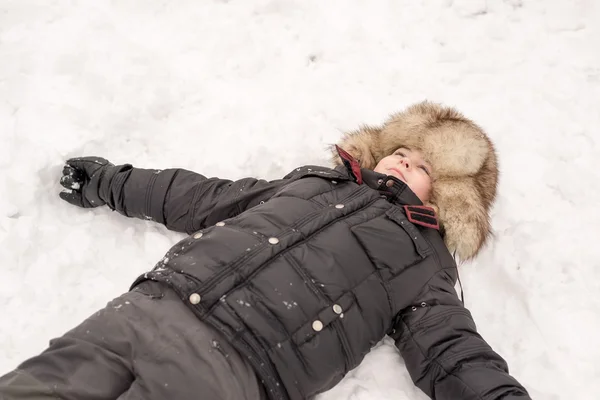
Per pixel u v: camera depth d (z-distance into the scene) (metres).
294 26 2.80
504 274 2.15
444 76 2.75
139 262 2.00
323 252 1.69
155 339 1.47
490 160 2.16
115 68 2.45
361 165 2.21
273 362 1.53
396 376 1.81
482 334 2.01
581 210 2.36
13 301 1.83
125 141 2.29
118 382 1.46
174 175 2.05
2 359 1.72
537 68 2.84
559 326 2.01
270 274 1.60
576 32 2.99
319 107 2.52
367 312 1.70
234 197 1.99
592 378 1.90
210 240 1.67
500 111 2.65
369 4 2.93
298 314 1.58
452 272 1.93
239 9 2.80
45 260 1.92
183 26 2.69
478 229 2.04
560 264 2.17
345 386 1.77
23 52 2.39
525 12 3.04
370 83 2.67
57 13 2.56
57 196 2.10
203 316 1.52
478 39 2.91
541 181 2.43
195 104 2.45
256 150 2.31
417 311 1.77
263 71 2.63
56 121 2.22
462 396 1.59
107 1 2.67
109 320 1.51
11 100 2.27
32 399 1.38
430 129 2.12
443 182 2.05
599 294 2.11
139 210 2.02
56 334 1.80
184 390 1.42
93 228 2.04
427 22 2.93
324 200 1.87
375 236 1.79
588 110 2.69
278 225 1.74
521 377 1.90
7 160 2.09
